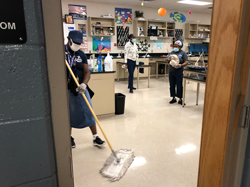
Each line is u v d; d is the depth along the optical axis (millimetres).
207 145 1038
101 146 2422
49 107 603
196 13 8859
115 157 2004
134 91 5578
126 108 4012
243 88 940
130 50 5250
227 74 889
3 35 506
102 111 3430
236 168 1018
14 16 508
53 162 643
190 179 1810
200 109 3963
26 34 530
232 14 834
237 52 854
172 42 8633
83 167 2008
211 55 944
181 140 2604
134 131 2895
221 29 883
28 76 554
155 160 2123
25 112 568
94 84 3277
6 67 524
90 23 6809
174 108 4023
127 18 7578
